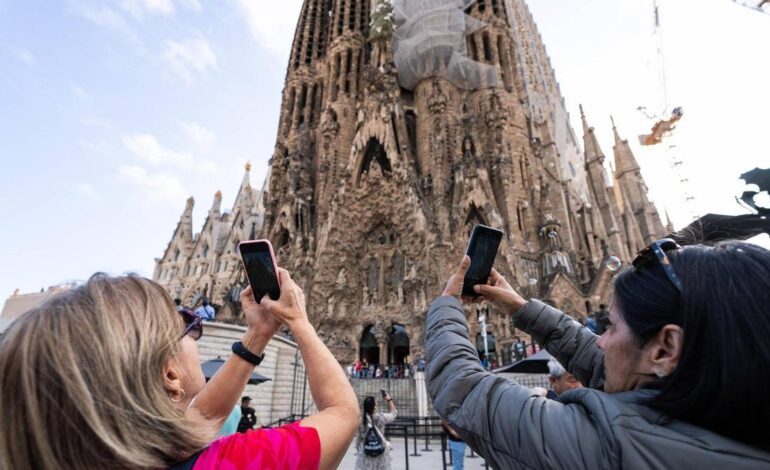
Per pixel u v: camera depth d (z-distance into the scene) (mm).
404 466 15562
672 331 1617
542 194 54781
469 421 1938
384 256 53688
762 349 1345
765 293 1436
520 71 66875
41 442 1273
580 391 1868
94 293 1630
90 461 1298
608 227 72125
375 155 58906
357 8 77438
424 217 49938
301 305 2482
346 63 71250
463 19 65188
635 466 1401
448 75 64688
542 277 48438
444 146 57125
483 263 3008
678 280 1627
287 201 61094
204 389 2646
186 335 2504
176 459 1484
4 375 1388
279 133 73125
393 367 43781
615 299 2012
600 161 82688
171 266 97188
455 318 2584
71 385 1321
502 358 38344
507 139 57219
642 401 1621
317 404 2078
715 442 1394
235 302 54812
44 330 1434
